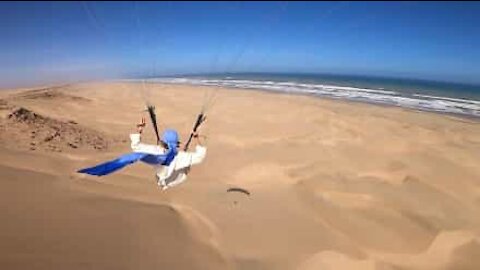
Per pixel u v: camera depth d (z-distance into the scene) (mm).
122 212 10539
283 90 50875
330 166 16375
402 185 14375
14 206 9727
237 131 23406
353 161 16984
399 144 19266
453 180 14883
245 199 12938
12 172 11805
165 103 35500
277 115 28750
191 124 25781
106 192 11703
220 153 18500
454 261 10023
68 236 8914
